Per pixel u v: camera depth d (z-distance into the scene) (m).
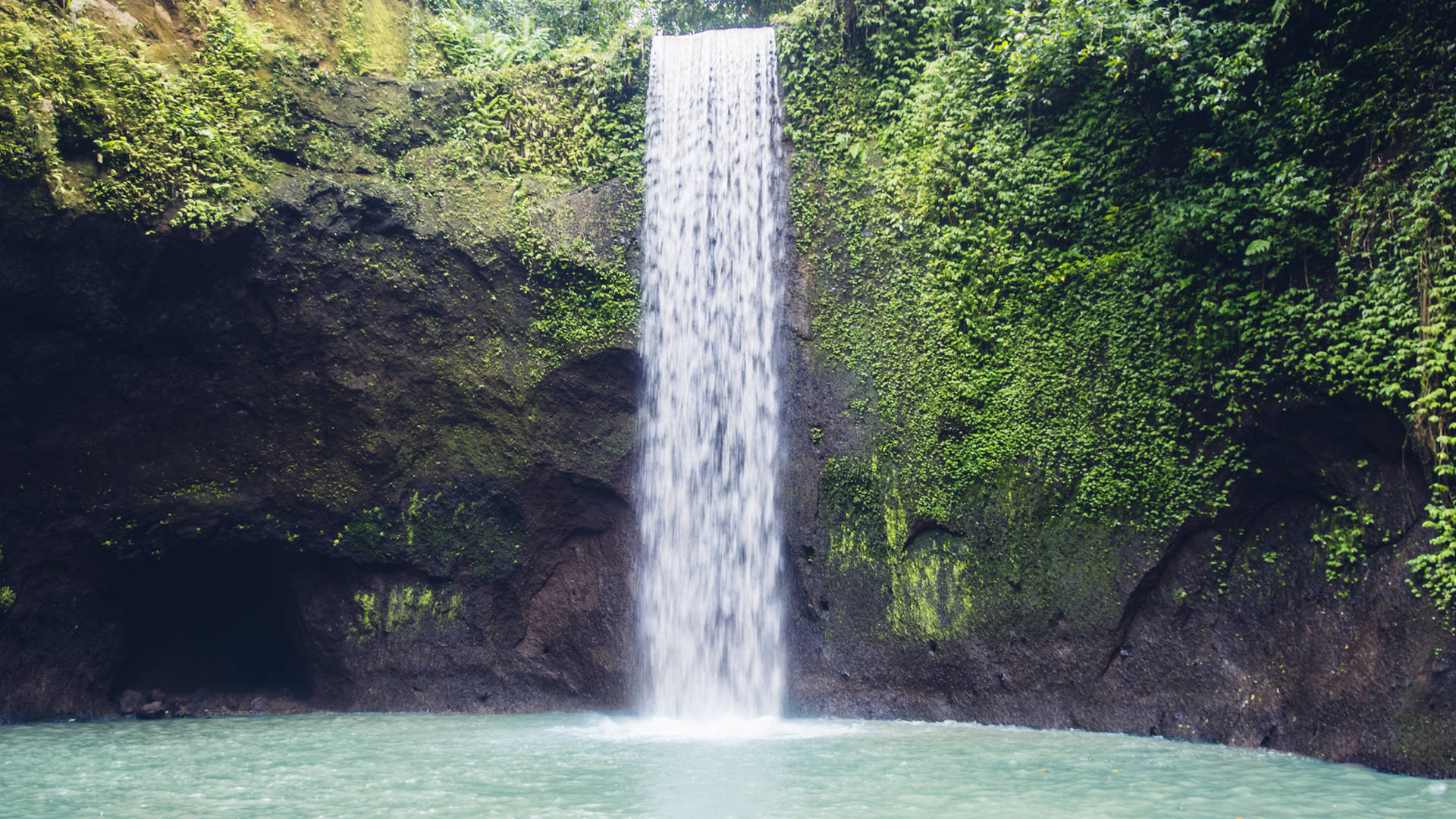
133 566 13.45
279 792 7.84
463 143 14.15
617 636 13.83
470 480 13.95
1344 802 7.36
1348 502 9.74
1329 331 9.58
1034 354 11.87
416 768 8.89
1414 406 8.81
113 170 11.91
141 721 12.70
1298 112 9.98
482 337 13.87
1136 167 11.45
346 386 13.46
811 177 13.77
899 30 13.57
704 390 13.75
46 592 12.91
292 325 13.20
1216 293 10.55
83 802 7.55
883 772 8.57
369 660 13.92
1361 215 9.43
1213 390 10.51
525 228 13.78
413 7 15.93
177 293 12.73
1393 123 9.30
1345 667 9.38
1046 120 12.27
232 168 12.74
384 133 13.95
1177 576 11.00
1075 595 11.38
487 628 14.02
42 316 12.08
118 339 12.58
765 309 13.68
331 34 14.71
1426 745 8.33
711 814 6.91
